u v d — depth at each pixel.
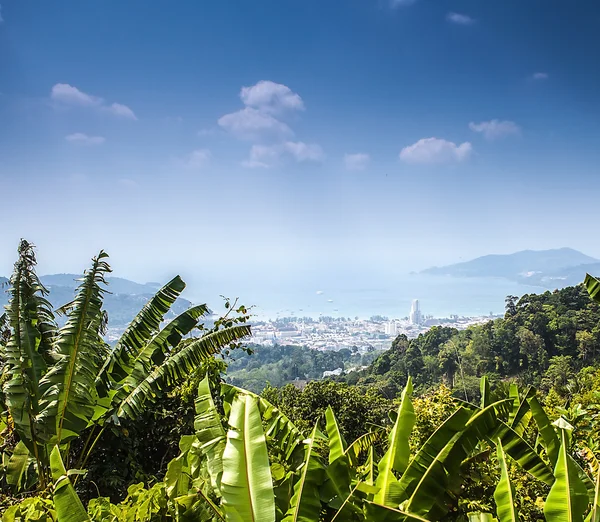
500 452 2.98
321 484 2.83
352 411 14.11
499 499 2.87
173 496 3.17
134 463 6.93
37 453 5.34
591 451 4.57
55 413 5.26
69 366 5.40
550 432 3.61
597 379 9.89
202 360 6.55
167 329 6.53
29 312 6.14
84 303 5.64
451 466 2.98
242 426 2.91
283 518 2.88
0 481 5.91
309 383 15.14
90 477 6.50
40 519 3.30
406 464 3.22
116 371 5.84
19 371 5.60
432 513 2.86
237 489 2.68
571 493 2.75
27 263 6.18
